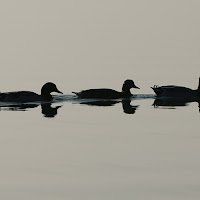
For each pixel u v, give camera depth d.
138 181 15.01
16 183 14.88
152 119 25.08
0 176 15.52
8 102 30.61
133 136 21.09
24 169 16.20
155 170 16.06
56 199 13.61
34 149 18.81
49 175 15.60
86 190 14.29
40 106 29.42
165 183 14.84
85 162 17.00
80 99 32.66
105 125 23.47
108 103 30.92
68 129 22.56
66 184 14.78
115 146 19.27
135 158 17.50
